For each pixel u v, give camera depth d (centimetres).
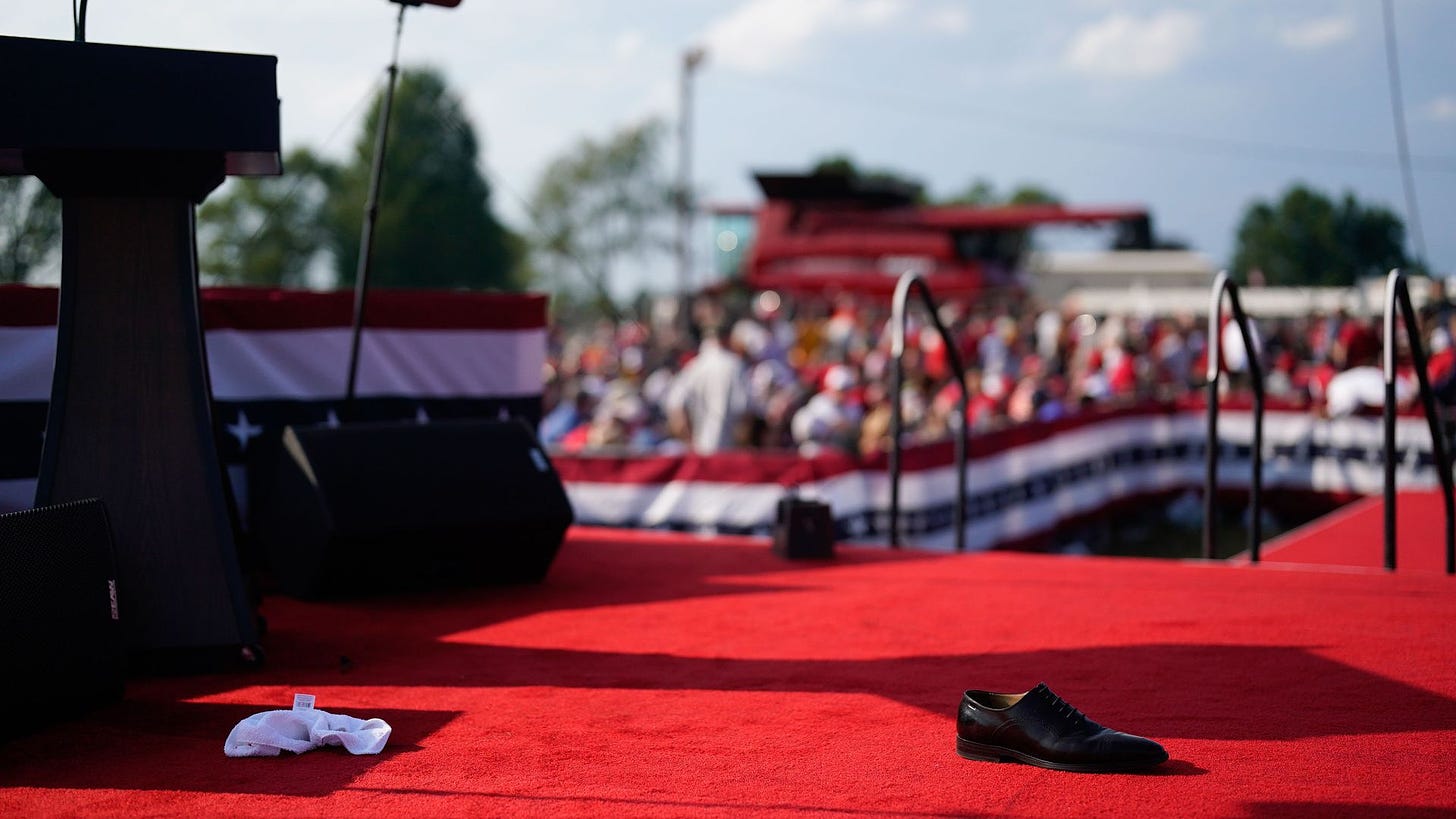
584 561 798
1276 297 4162
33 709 430
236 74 485
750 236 5706
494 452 690
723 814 350
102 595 469
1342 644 550
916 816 347
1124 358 2188
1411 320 775
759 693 484
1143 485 1738
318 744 416
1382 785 365
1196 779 373
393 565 654
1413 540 1176
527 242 8606
